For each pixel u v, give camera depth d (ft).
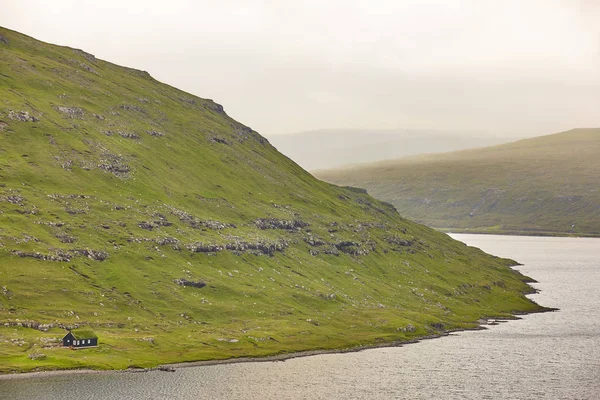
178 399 568.00
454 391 626.64
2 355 623.36
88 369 625.82
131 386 594.24
